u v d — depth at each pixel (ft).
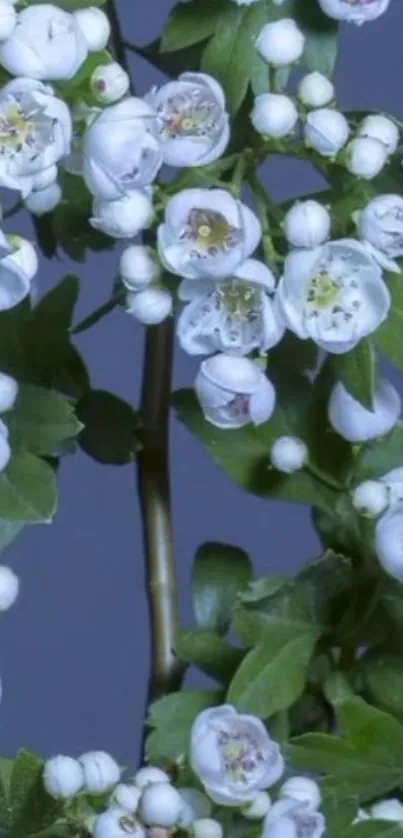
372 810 1.12
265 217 1.08
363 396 1.07
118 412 1.22
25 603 2.25
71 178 1.13
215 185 1.09
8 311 1.17
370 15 1.12
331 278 1.06
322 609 1.14
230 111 1.12
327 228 1.05
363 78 2.01
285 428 1.18
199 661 1.17
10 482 1.12
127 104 1.03
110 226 1.05
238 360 1.06
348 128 1.11
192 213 1.05
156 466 1.25
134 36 1.80
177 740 1.14
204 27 1.14
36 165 1.03
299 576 1.14
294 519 2.20
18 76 1.02
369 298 1.06
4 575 1.12
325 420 1.18
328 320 1.06
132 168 1.03
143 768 1.15
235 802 1.06
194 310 1.07
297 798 1.07
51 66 1.02
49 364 1.18
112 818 1.05
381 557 1.08
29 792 1.10
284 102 1.08
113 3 1.20
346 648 1.16
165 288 1.08
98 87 1.05
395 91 2.02
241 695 1.11
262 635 1.13
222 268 1.04
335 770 1.12
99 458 1.22
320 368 1.17
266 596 1.13
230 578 1.22
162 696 1.18
